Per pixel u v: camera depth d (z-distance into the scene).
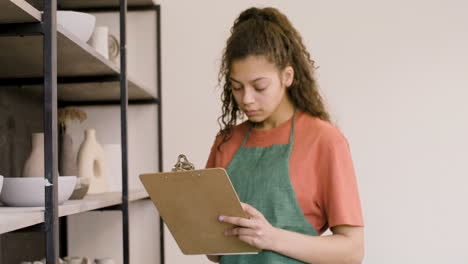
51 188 1.32
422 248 2.82
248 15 1.56
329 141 1.42
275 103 1.43
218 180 1.19
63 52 1.69
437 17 2.85
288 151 1.46
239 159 1.56
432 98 2.84
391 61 2.86
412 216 2.83
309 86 1.52
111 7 2.90
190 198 1.27
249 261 1.44
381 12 2.88
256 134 1.56
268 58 1.38
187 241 1.40
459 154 2.82
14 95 2.16
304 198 1.42
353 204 1.38
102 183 2.47
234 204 1.24
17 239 2.16
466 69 2.83
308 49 2.89
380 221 2.84
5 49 1.59
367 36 2.88
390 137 2.85
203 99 2.92
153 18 2.94
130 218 2.92
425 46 2.86
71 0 2.77
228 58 1.44
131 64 2.94
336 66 2.88
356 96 2.87
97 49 2.17
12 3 1.18
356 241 1.37
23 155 2.23
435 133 2.83
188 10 2.95
